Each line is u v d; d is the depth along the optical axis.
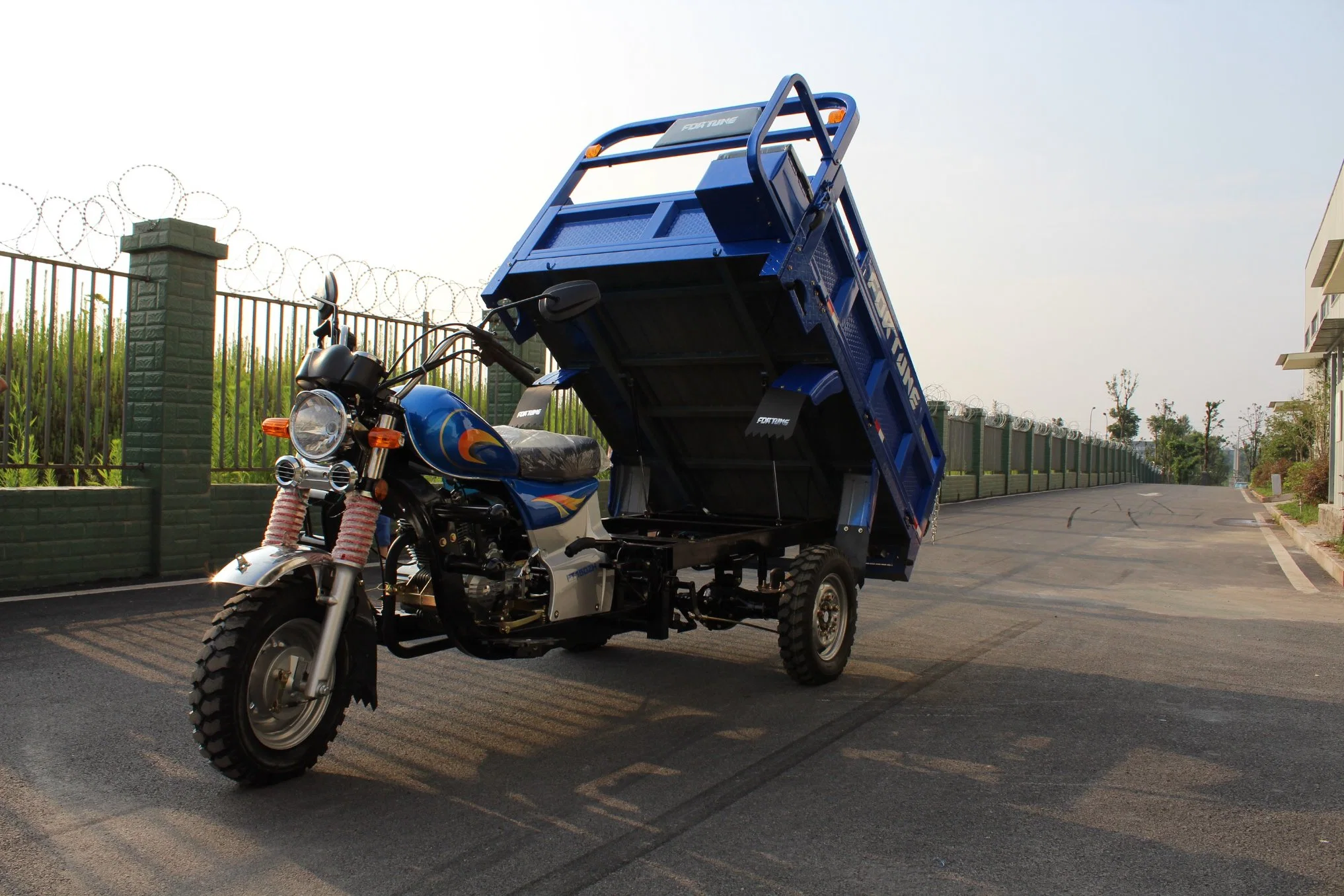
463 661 6.42
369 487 4.19
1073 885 3.41
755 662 6.70
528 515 4.87
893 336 6.73
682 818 3.93
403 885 3.28
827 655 6.16
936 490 7.62
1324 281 19.97
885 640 7.57
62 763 4.30
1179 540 16.73
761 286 5.57
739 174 5.16
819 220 5.52
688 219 5.72
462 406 4.61
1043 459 37.47
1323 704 5.84
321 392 4.06
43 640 6.41
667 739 4.98
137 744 4.56
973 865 3.55
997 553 14.07
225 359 9.30
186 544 8.88
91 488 8.31
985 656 7.05
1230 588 10.92
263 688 4.06
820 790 4.29
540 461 5.04
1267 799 4.27
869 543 7.36
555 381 6.53
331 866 3.40
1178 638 7.82
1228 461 101.19
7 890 3.16
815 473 6.74
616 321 6.24
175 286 8.73
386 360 10.31
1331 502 20.89
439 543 4.43
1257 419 77.88
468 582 4.70
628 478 7.38
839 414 6.31
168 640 6.50
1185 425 93.06
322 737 4.26
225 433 9.61
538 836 3.72
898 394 6.78
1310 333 31.67
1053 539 16.39
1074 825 3.94
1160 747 4.98
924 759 4.74
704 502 7.49
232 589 8.22
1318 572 12.41
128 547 8.58
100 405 9.07
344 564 4.12
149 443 8.73
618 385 6.62
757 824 3.89
